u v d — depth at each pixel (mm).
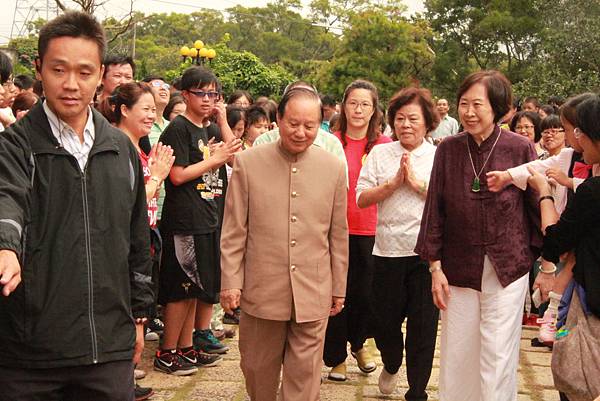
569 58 24922
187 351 4930
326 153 3547
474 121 3547
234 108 6203
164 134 4703
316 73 37594
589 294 3088
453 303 3670
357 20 35344
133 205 2637
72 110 2422
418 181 4176
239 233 3447
